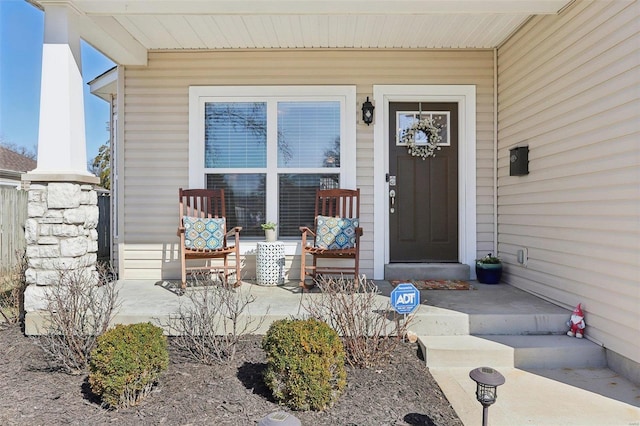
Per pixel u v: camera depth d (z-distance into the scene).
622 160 2.67
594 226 2.97
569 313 3.22
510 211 4.33
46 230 3.30
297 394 2.17
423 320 3.18
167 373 2.58
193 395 2.32
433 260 4.82
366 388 2.46
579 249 3.16
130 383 2.19
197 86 4.69
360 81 4.68
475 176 4.70
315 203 4.69
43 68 3.36
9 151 14.48
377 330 2.91
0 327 3.48
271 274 4.34
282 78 4.68
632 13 2.57
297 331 2.29
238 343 3.04
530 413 2.27
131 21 3.92
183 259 4.04
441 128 4.82
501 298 3.72
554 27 3.48
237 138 4.75
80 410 2.19
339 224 4.36
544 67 3.65
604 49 2.84
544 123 3.66
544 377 2.74
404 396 2.39
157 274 4.73
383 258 4.68
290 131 4.75
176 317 3.04
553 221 3.52
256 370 2.63
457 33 4.23
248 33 4.21
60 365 2.68
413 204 4.82
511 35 4.27
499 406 2.35
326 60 4.67
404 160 4.82
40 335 2.93
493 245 4.71
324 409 2.21
